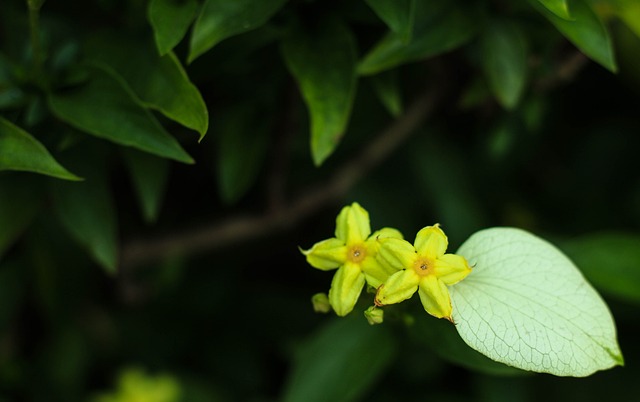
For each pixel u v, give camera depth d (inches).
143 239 22.5
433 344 17.9
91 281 22.2
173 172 22.5
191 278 23.4
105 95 17.9
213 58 18.8
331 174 22.4
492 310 16.9
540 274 17.1
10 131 17.3
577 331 16.8
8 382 22.7
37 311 23.0
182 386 23.0
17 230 19.1
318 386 18.9
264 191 22.1
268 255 23.7
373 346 19.0
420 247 16.7
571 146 23.5
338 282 17.0
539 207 23.2
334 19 18.4
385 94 19.1
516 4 19.1
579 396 20.9
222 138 20.2
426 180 21.9
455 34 18.6
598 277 19.4
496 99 21.2
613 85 22.6
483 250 17.3
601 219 23.0
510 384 20.8
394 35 18.3
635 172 23.2
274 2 17.7
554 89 21.9
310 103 18.0
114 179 22.1
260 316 23.3
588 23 18.0
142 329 23.4
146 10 18.6
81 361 22.9
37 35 17.9
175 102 17.6
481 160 22.6
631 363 21.0
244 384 23.1
